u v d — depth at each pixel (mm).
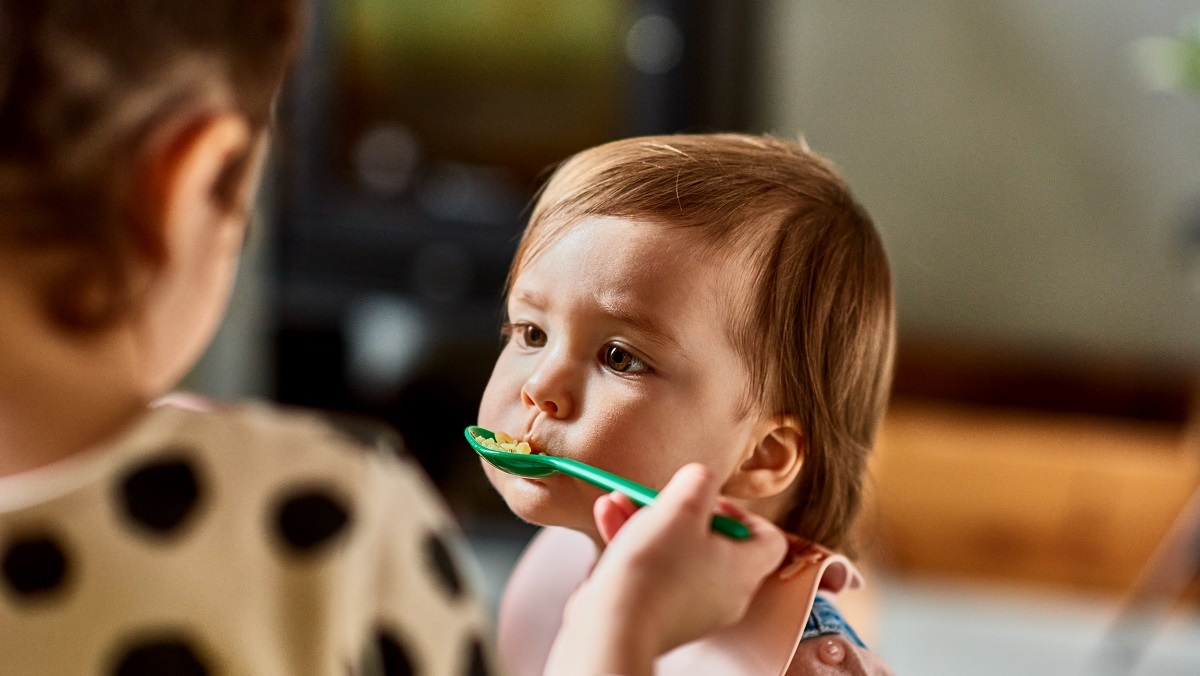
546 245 673
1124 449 2744
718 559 484
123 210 430
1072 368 3086
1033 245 3166
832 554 658
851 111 3158
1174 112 3041
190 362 489
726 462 669
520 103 2881
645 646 443
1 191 416
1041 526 2738
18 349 434
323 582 469
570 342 644
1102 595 2734
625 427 624
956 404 3053
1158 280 3117
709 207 671
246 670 441
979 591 2746
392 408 3080
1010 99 3111
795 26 3135
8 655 417
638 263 642
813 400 706
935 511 2762
